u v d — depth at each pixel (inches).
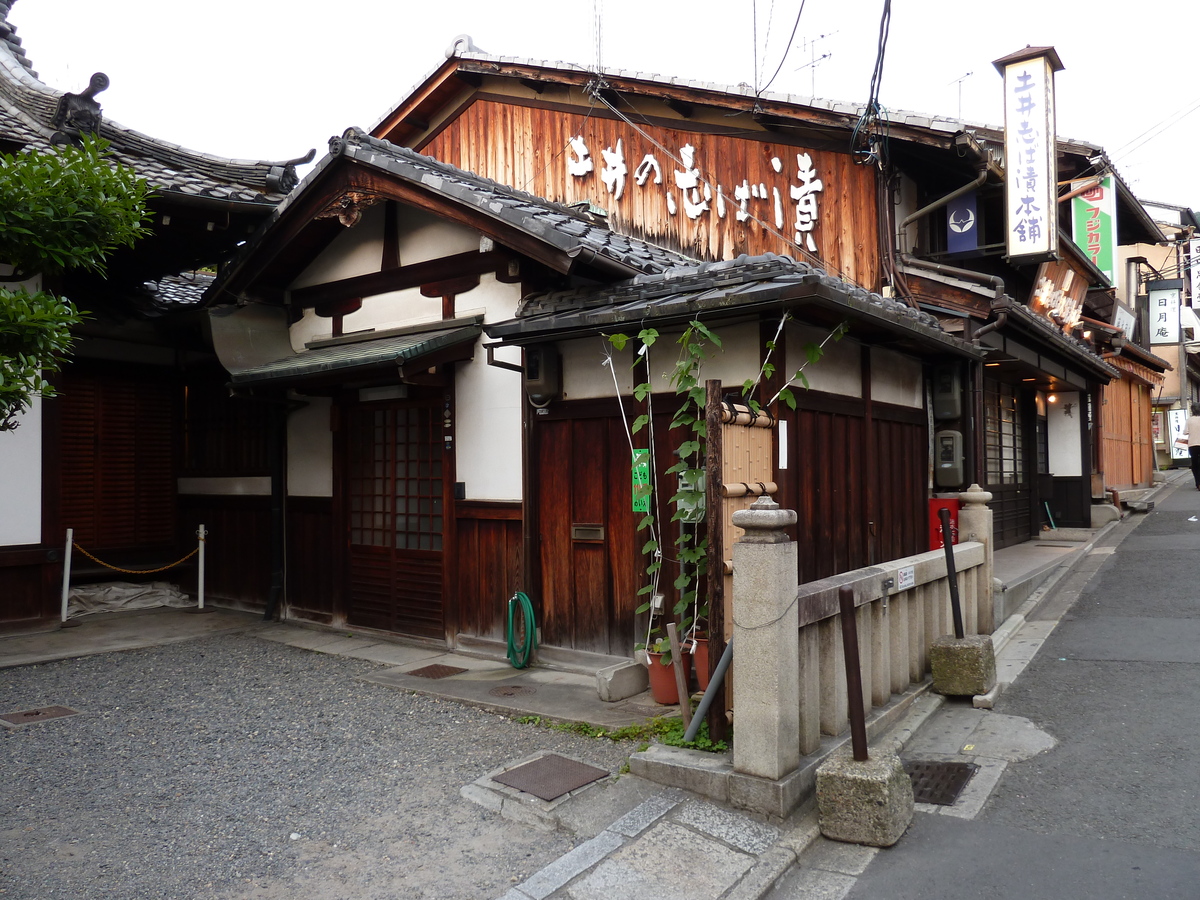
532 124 484.4
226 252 414.3
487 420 311.0
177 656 320.8
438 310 329.4
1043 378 517.0
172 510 458.9
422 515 336.5
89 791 193.8
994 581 321.7
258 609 406.3
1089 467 583.5
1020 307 359.6
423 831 172.1
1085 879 144.9
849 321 249.9
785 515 170.1
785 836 162.2
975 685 235.9
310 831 172.7
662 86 417.4
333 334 367.9
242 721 242.4
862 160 371.6
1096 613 328.8
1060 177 484.1
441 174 324.8
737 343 242.8
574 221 330.6
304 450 384.5
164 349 453.1
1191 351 1085.8
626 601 272.1
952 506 347.6
